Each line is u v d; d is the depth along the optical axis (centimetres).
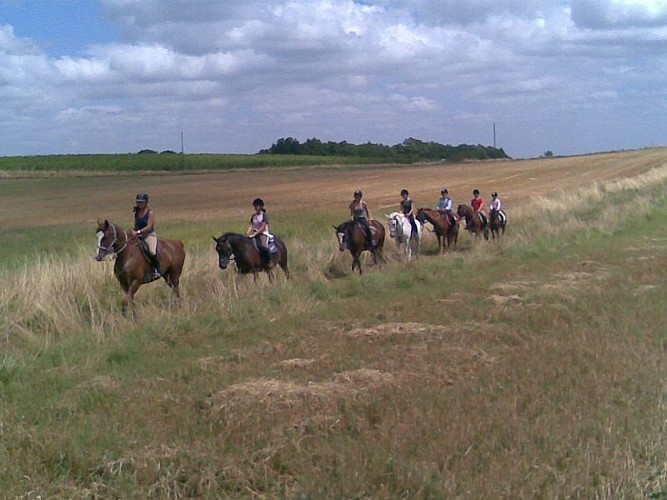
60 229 3934
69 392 873
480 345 1044
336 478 599
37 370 998
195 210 4906
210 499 582
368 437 683
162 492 589
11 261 2152
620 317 1183
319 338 1130
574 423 691
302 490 582
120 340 1155
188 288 1633
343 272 2041
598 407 736
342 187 6556
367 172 8650
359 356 996
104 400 839
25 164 10219
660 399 757
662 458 612
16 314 1288
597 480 580
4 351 1069
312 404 787
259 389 834
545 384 830
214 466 627
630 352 951
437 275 1822
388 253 2312
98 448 674
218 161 10650
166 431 722
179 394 850
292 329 1215
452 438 664
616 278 1603
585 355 949
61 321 1283
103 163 10394
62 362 1038
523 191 5400
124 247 1428
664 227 2820
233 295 1505
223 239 1672
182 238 2875
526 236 2617
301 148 12794
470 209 2727
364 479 592
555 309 1280
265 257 1730
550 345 1012
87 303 1419
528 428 683
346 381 867
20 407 818
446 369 918
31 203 6009
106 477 621
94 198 6359
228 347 1112
